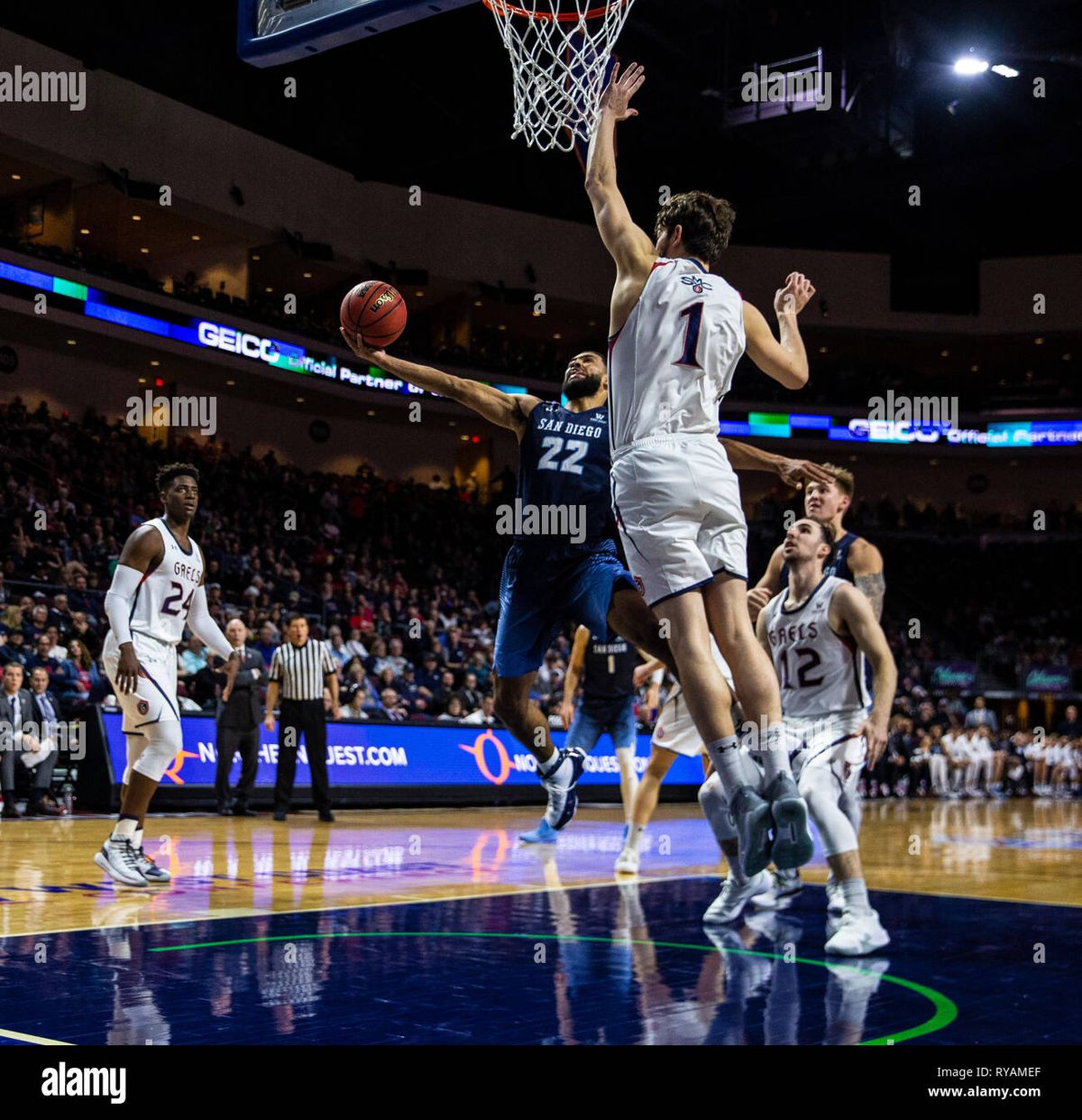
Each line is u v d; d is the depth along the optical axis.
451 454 27.14
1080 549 28.05
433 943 3.29
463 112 22.12
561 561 4.18
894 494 30.20
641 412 2.82
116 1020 2.30
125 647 4.75
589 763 13.57
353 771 11.49
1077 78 19.11
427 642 16.86
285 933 3.45
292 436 24.94
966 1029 2.28
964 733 20.97
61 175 19.16
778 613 4.11
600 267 25.61
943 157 21.31
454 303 25.06
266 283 24.14
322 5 5.16
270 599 16.44
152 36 18.34
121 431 20.08
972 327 27.94
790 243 28.58
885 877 5.63
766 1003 2.52
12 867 5.43
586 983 2.72
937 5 17.14
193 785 10.23
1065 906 4.37
